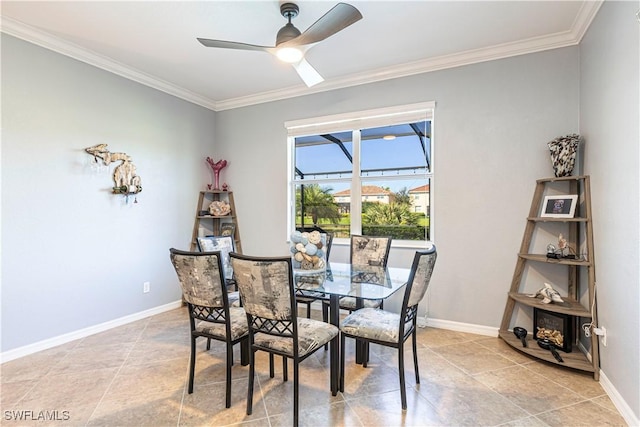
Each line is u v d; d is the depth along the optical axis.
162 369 2.49
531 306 2.81
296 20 2.59
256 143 4.38
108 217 3.34
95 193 3.22
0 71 2.56
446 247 3.30
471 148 3.18
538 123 2.92
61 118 2.95
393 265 3.56
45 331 2.84
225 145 4.59
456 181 3.25
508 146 3.03
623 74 1.90
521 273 2.94
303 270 2.81
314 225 4.14
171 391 2.19
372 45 2.98
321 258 2.85
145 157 3.71
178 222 4.11
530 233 2.91
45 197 2.84
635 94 1.75
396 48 3.04
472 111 3.17
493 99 3.09
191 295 2.12
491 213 3.11
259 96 4.27
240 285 1.93
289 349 1.87
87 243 3.15
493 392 2.16
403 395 1.98
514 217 3.02
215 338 2.12
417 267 1.98
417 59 3.27
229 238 3.33
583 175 2.61
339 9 1.81
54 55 2.89
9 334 2.62
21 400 2.08
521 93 2.98
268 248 4.32
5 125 2.59
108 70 3.33
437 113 3.32
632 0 1.78
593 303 2.33
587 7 2.38
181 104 4.15
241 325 2.17
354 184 3.85
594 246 2.38
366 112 3.64
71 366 2.53
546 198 2.83
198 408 2.00
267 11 2.47
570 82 2.81
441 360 2.62
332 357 2.13
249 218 4.44
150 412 1.96
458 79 3.23
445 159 3.29
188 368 2.51
